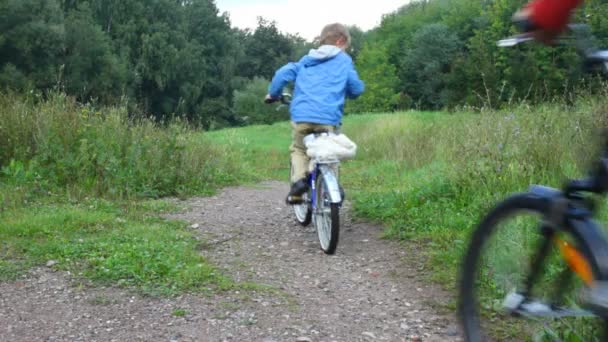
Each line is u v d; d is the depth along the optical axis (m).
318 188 5.93
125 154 9.02
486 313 2.98
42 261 5.21
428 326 4.06
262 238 6.43
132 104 10.92
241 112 77.31
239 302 4.45
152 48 73.56
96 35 61.78
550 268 2.25
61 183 8.11
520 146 6.84
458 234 5.80
